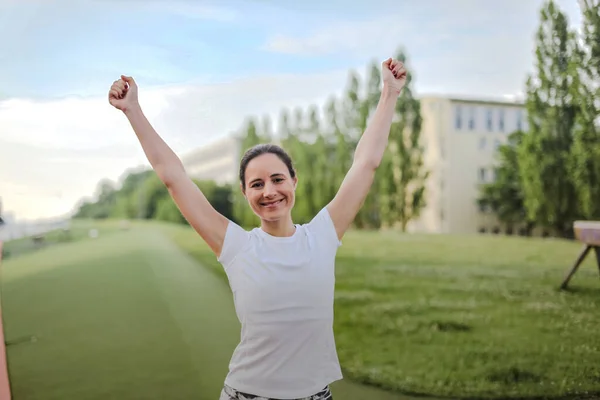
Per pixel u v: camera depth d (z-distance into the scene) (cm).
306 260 130
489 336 342
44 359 328
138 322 362
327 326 131
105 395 303
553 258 385
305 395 126
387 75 153
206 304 389
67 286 384
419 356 333
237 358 131
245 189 137
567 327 344
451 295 374
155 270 415
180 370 325
